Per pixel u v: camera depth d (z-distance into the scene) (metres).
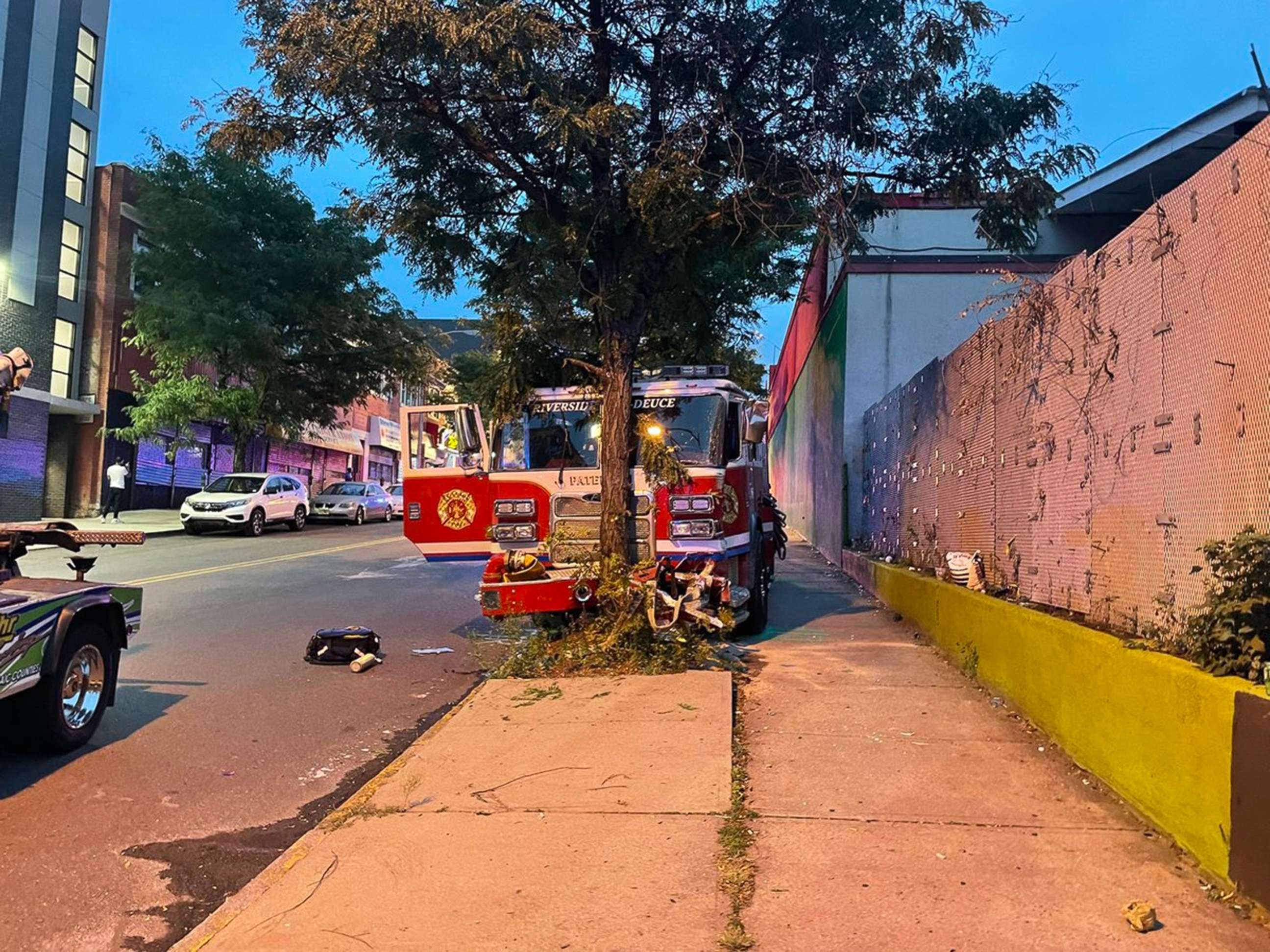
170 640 9.59
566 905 3.46
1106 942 3.09
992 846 3.89
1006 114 8.62
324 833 4.23
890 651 8.16
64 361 26.81
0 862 4.22
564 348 9.61
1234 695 3.38
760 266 11.83
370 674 8.22
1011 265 14.70
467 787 4.77
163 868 4.17
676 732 5.54
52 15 25.39
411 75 7.98
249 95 8.49
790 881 3.61
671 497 8.05
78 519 26.11
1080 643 4.89
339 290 26.70
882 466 13.05
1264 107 11.79
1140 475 4.83
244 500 23.92
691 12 8.52
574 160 8.49
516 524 8.47
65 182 26.14
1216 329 4.07
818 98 8.85
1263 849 3.20
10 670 5.07
